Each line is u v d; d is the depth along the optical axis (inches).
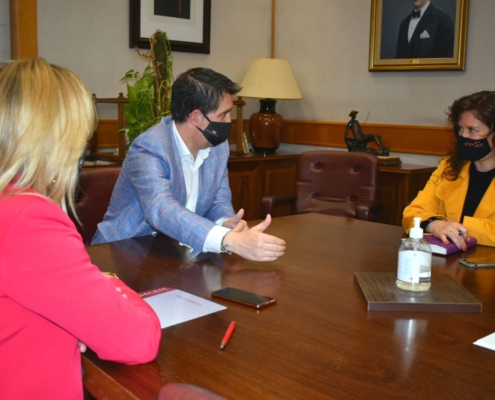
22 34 132.2
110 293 35.1
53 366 35.2
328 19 174.1
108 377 35.8
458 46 145.3
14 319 34.1
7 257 32.3
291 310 47.9
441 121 152.6
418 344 41.2
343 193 125.3
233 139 185.5
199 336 41.9
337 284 55.5
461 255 68.1
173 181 73.6
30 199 33.4
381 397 33.3
